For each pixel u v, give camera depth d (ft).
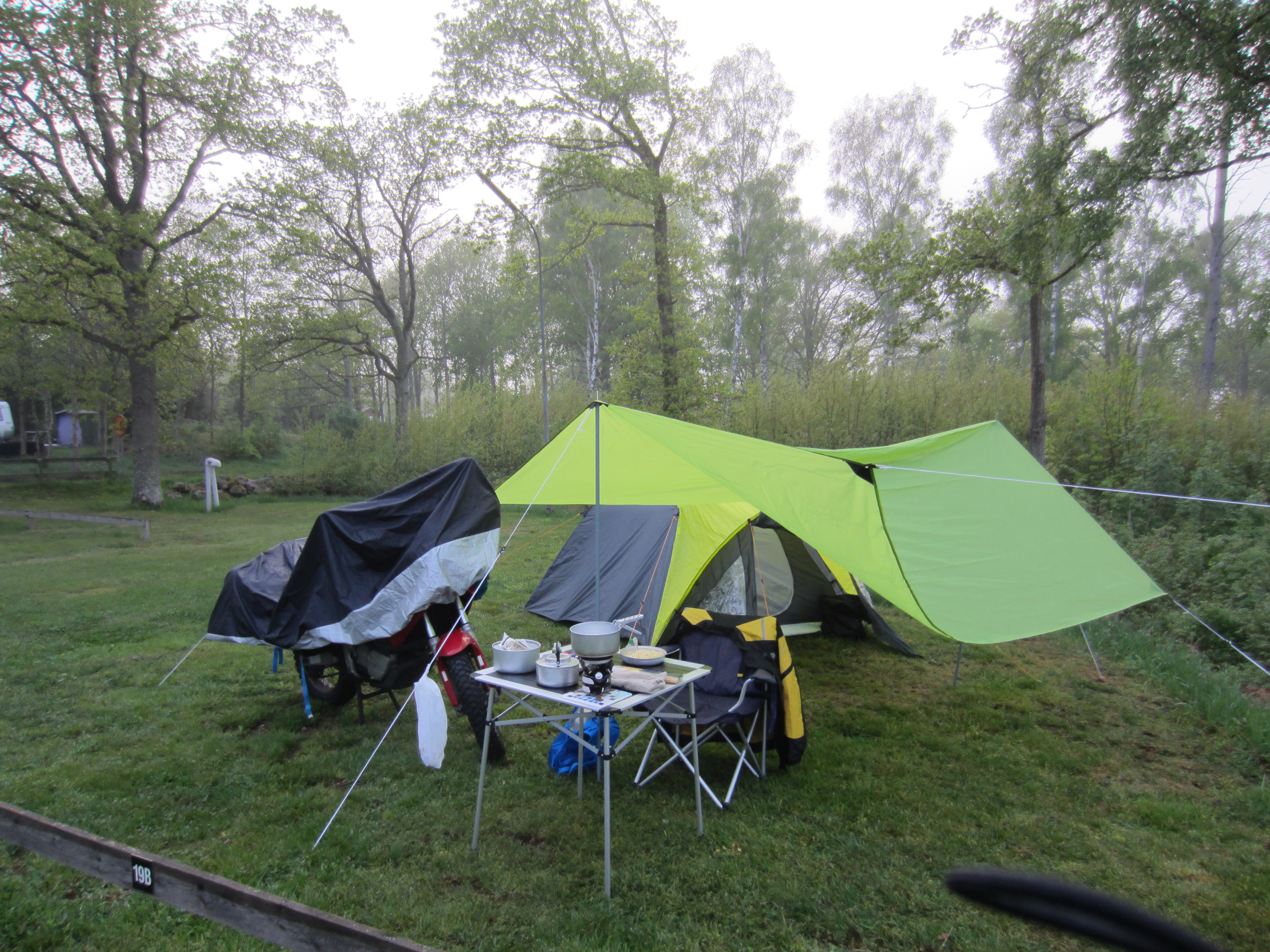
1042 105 28.32
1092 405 37.86
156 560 35.76
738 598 20.68
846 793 12.38
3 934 8.66
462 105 49.24
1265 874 10.13
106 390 76.69
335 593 14.14
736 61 89.40
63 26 50.70
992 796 12.31
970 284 31.48
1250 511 28.76
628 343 52.34
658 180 48.42
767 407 49.75
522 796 12.23
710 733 12.62
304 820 11.39
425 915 9.14
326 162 68.03
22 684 17.81
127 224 54.65
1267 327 37.78
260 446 102.27
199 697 16.88
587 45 47.01
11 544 41.09
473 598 14.83
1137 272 84.48
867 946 8.72
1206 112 23.50
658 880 9.90
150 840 10.85
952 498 16.17
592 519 23.97
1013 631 13.39
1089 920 2.20
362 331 78.89
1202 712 15.89
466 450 67.36
